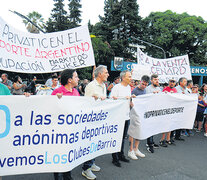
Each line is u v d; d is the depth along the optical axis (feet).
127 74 11.69
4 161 7.13
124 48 86.02
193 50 101.86
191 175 10.69
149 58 21.18
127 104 10.22
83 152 8.56
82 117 8.29
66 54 14.19
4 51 11.41
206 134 19.27
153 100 12.86
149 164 11.95
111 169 11.06
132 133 12.37
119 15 91.45
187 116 15.35
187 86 20.80
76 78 8.85
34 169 7.54
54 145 7.68
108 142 9.78
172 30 93.15
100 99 9.01
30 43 12.93
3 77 22.40
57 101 7.56
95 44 77.10
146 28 96.63
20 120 7.20
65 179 8.77
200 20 97.76
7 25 11.66
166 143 16.22
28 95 7.23
